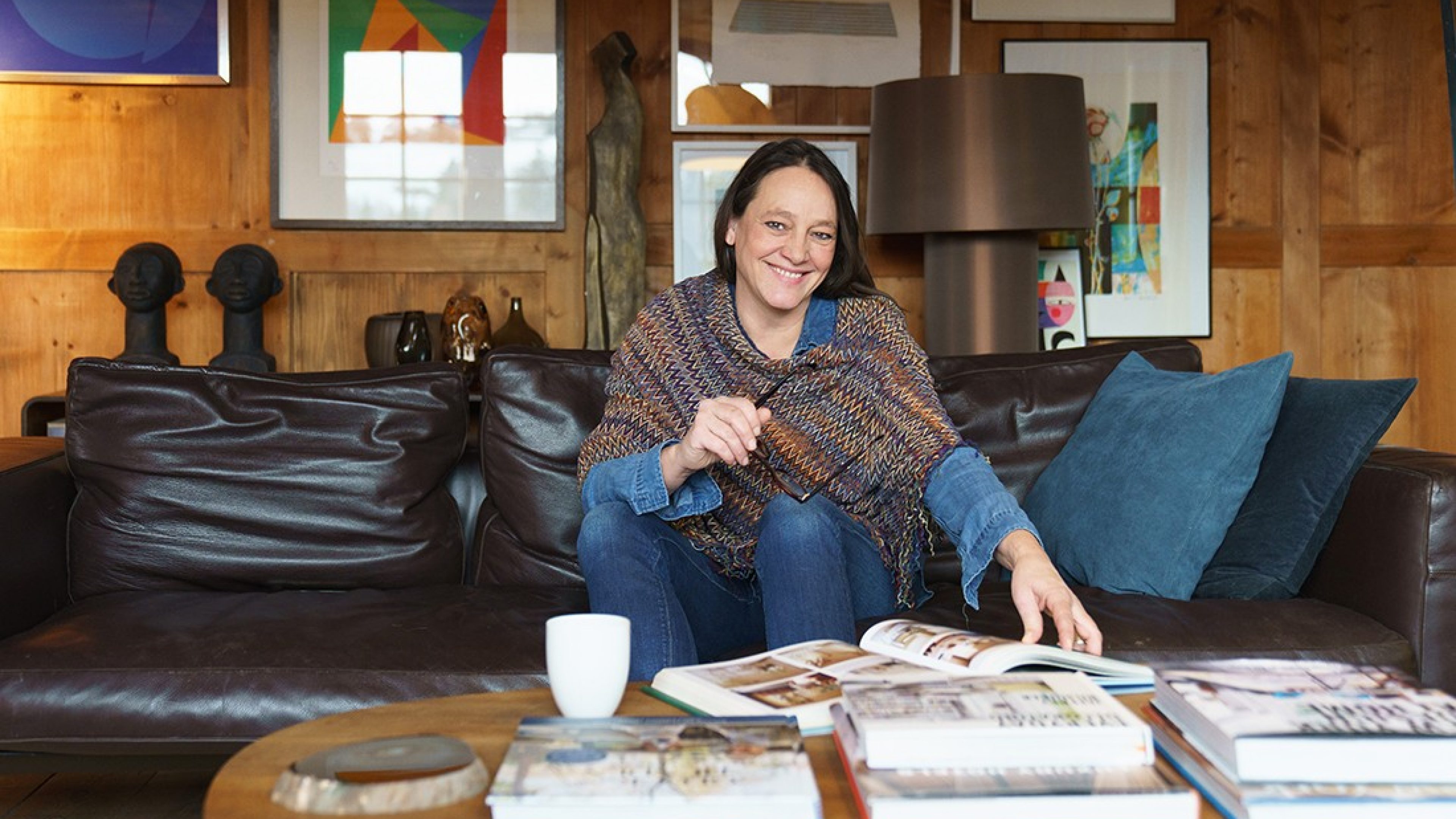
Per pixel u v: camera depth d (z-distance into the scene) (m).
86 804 2.20
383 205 3.67
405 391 2.25
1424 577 1.76
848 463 1.89
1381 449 2.00
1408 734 0.87
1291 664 1.10
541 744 0.96
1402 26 3.91
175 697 1.67
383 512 2.18
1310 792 0.85
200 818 2.12
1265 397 1.96
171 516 2.12
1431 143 3.92
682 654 1.51
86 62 3.60
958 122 3.24
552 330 3.72
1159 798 0.85
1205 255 3.88
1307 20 3.90
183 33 3.62
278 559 2.14
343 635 1.77
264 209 3.67
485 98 3.69
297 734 1.10
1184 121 3.87
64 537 2.13
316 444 2.19
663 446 1.70
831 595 1.51
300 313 3.68
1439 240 3.93
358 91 3.66
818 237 1.90
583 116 3.72
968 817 0.84
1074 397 2.34
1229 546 1.98
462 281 3.71
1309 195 3.92
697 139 3.75
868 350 1.94
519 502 2.21
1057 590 1.39
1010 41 3.81
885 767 0.90
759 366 1.93
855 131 3.78
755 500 1.88
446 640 1.77
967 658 1.20
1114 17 3.83
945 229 3.25
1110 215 3.87
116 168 3.63
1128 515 1.99
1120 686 1.20
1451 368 3.94
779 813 0.86
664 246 3.76
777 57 3.75
